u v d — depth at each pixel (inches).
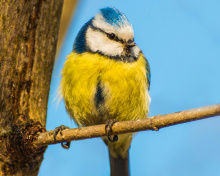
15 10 262.5
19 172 247.9
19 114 255.8
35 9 267.3
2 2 263.7
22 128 249.0
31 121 256.1
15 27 261.7
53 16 278.4
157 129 219.3
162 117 215.5
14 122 251.9
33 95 265.1
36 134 247.1
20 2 263.4
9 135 246.5
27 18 265.0
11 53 259.8
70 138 243.0
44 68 273.9
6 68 257.3
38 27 269.0
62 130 251.0
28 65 264.4
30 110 261.0
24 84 261.7
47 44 275.9
